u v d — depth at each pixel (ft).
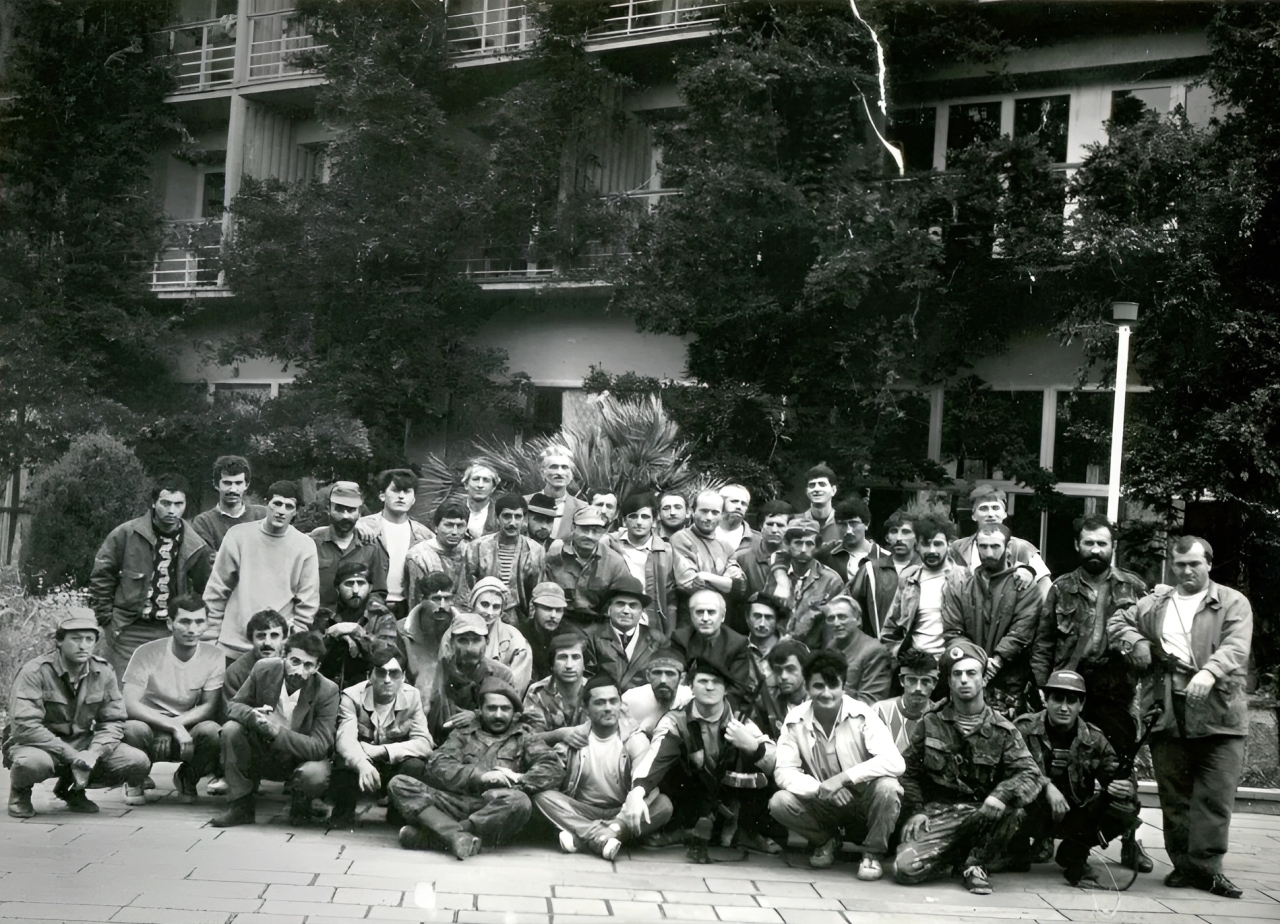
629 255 44.75
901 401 44.04
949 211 41.39
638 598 22.67
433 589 22.26
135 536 24.68
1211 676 19.12
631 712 20.77
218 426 49.49
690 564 25.26
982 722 19.22
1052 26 43.50
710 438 41.09
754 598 21.97
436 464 40.32
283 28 58.80
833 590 24.00
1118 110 42.96
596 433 37.40
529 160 48.01
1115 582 20.99
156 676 22.08
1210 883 18.90
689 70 42.14
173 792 22.76
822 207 40.01
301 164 59.72
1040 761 19.65
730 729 20.04
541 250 48.47
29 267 53.88
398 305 48.21
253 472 49.14
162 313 57.82
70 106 55.36
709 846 20.53
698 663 19.93
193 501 50.98
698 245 41.55
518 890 16.96
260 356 53.16
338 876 17.17
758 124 40.40
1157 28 41.83
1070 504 41.88
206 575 25.26
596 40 49.57
